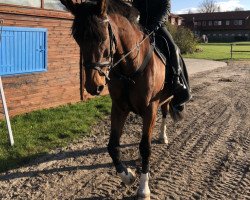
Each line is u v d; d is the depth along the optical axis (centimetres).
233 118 866
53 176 510
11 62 757
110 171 532
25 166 540
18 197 447
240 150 636
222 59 2828
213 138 704
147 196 432
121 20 385
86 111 877
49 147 620
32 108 837
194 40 3575
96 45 329
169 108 600
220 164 568
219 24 8969
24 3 793
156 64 434
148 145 435
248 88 1340
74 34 332
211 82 1498
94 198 448
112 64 362
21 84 795
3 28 722
